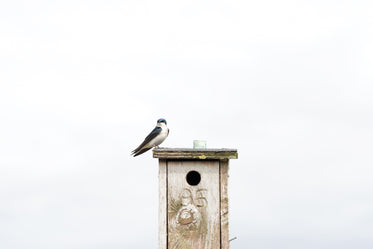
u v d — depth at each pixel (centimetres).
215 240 647
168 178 654
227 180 654
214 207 651
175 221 648
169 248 646
